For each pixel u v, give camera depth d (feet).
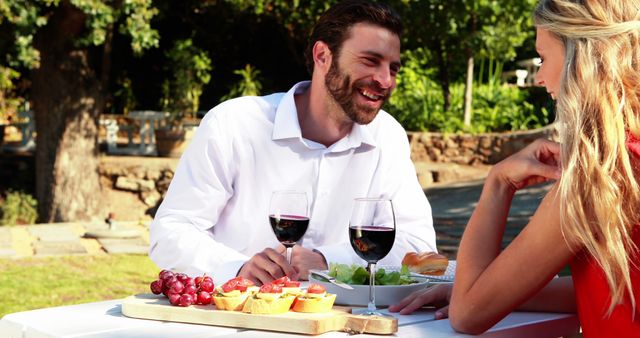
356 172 8.73
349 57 7.89
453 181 40.60
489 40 41.68
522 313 6.50
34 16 30.76
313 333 5.57
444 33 41.60
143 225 32.48
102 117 51.98
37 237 28.94
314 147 8.52
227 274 7.41
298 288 6.09
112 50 53.21
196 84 45.83
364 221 6.39
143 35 32.73
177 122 45.24
